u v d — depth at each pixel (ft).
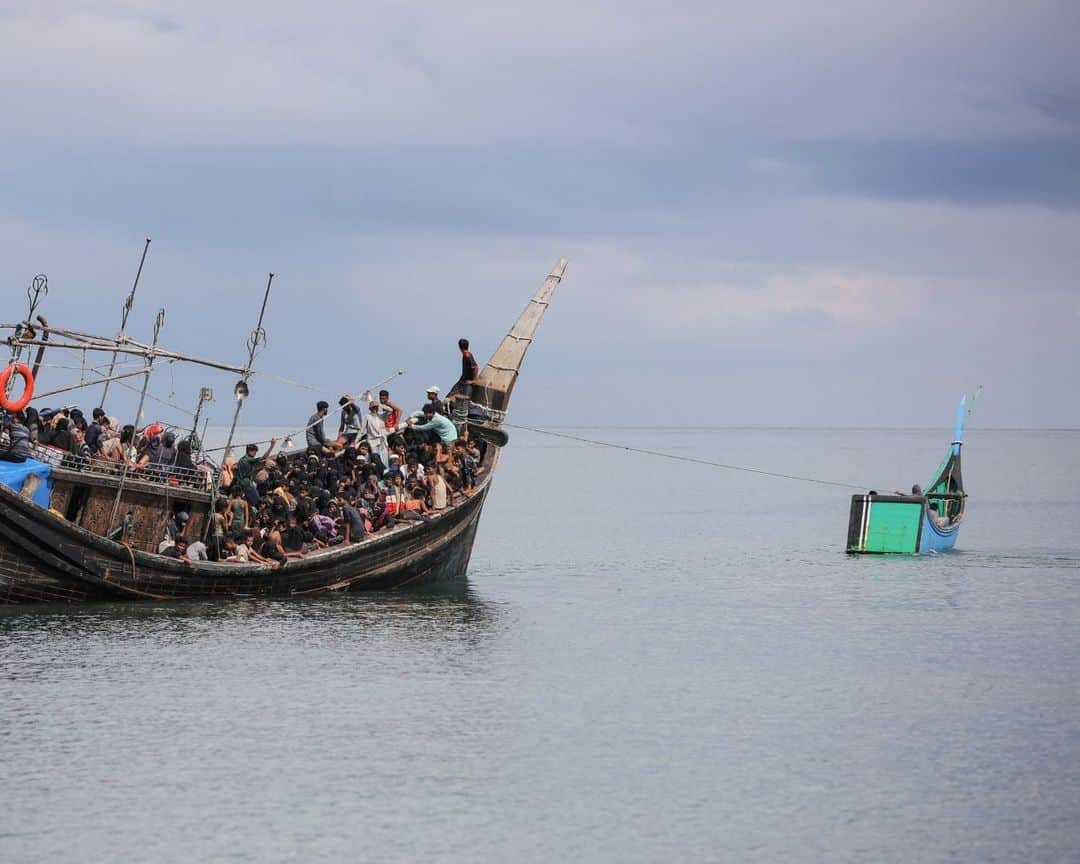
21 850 182.80
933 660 299.17
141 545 313.12
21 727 230.07
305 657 283.38
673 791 208.54
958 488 525.34
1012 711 254.88
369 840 188.44
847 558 501.15
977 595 395.55
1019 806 203.51
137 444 340.59
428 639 308.19
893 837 191.62
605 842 189.26
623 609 367.66
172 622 303.27
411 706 250.57
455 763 219.41
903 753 228.02
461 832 191.62
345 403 386.11
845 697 264.52
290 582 334.24
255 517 338.34
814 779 214.69
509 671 281.33
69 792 202.28
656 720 246.06
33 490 291.99
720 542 587.68
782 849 187.42
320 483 362.53
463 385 440.04
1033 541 567.18
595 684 271.90
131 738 226.17
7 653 273.13
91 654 274.77
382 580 359.66
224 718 238.48
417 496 370.32
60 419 307.17
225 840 187.21
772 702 260.01
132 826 190.90
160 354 320.09
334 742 227.81
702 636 325.62
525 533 639.35
